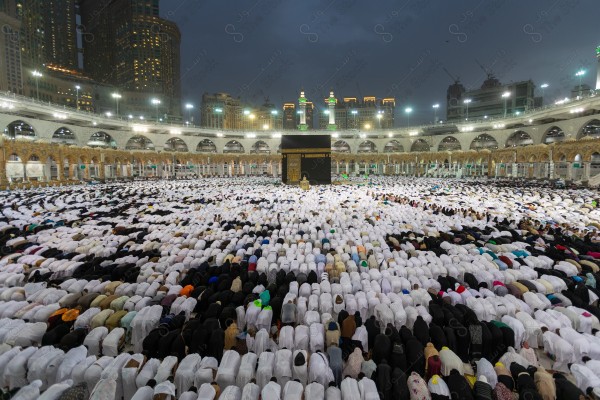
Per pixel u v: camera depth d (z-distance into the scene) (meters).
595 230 14.62
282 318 8.41
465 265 10.75
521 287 9.27
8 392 5.60
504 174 67.25
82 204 23.92
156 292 9.38
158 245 13.40
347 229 15.89
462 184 44.97
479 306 8.25
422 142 98.81
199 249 13.23
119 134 66.31
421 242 13.48
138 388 6.23
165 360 6.54
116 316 7.97
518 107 105.38
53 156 47.47
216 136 80.38
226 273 10.64
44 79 126.81
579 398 5.58
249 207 22.70
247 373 6.31
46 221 17.20
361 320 8.09
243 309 8.33
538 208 20.83
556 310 8.21
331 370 6.57
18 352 6.74
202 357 7.15
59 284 9.74
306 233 15.51
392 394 5.98
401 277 10.12
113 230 15.87
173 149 93.00
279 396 5.77
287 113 167.38
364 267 11.03
